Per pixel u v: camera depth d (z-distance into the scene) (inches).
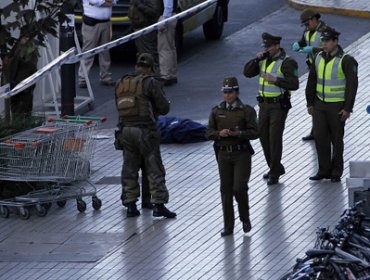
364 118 1519.4
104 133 1556.3
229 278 998.4
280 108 1270.9
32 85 1425.9
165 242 1115.3
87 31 1744.6
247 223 1119.0
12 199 1229.7
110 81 1802.4
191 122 1489.9
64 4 1362.0
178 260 1059.9
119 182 1328.7
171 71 1791.3
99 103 1713.8
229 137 1094.4
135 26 1752.0
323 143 1272.1
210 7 2034.9
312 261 819.4
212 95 1727.4
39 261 1079.6
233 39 2113.7
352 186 1056.8
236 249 1078.4
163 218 1189.7
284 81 1259.8
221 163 1103.6
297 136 1467.8
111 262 1066.1
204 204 1229.7
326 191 1245.7
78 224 1187.3
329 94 1259.8
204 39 2126.0
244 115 1094.4
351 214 872.3
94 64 1978.3
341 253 815.1
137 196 1202.6
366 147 1400.1
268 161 1295.5
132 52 2014.0
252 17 2290.8
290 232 1116.5
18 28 1409.9
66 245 1123.9
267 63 1273.4
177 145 1475.1
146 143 1178.0
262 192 1254.9
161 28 1753.2
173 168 1370.6
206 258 1058.7
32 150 1200.2
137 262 1061.8
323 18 2213.3
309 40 1403.8
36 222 1201.4
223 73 1865.2
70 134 1215.6
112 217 1206.3
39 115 1424.7
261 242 1093.1
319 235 842.2
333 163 1280.8
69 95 1469.0
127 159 1198.3
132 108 1176.8
